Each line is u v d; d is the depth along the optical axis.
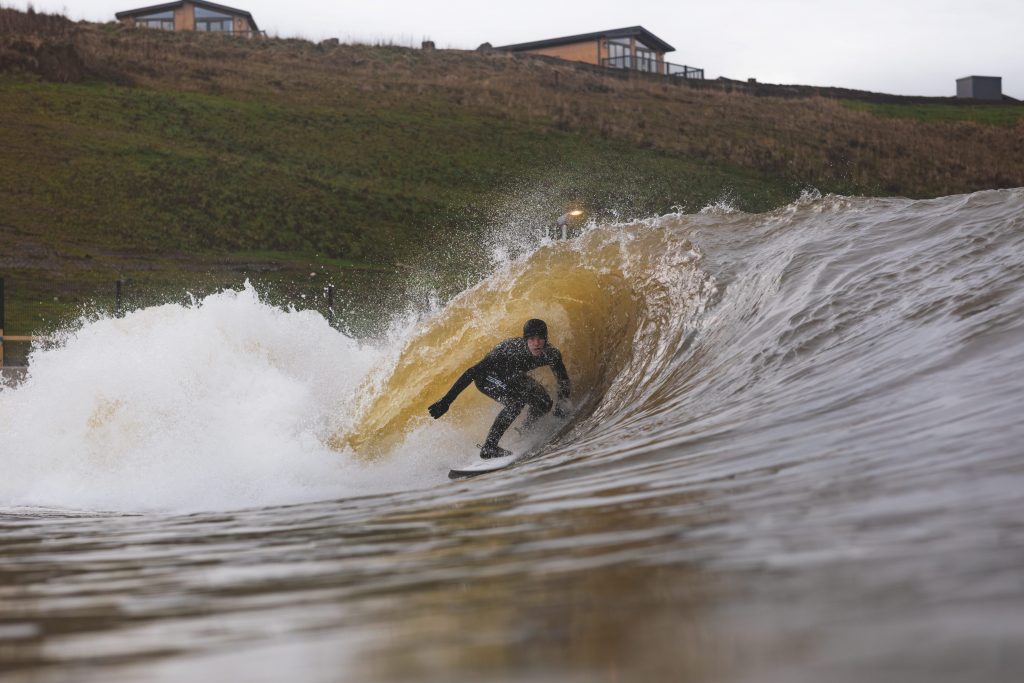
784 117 101.19
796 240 14.01
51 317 45.19
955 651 1.53
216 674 1.91
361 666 1.87
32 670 2.13
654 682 1.53
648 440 8.29
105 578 3.96
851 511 3.47
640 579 2.70
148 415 14.33
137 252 57.97
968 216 12.30
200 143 74.38
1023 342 7.02
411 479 12.38
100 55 87.00
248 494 11.97
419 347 15.53
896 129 101.00
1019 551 2.39
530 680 1.63
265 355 16.52
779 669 1.53
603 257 15.98
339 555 4.10
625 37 128.88
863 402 6.92
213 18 120.25
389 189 73.25
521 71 105.94
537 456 11.16
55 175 64.81
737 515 3.79
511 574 3.08
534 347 12.91
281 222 65.31
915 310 9.28
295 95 88.38
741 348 11.02
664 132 90.25
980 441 4.66
